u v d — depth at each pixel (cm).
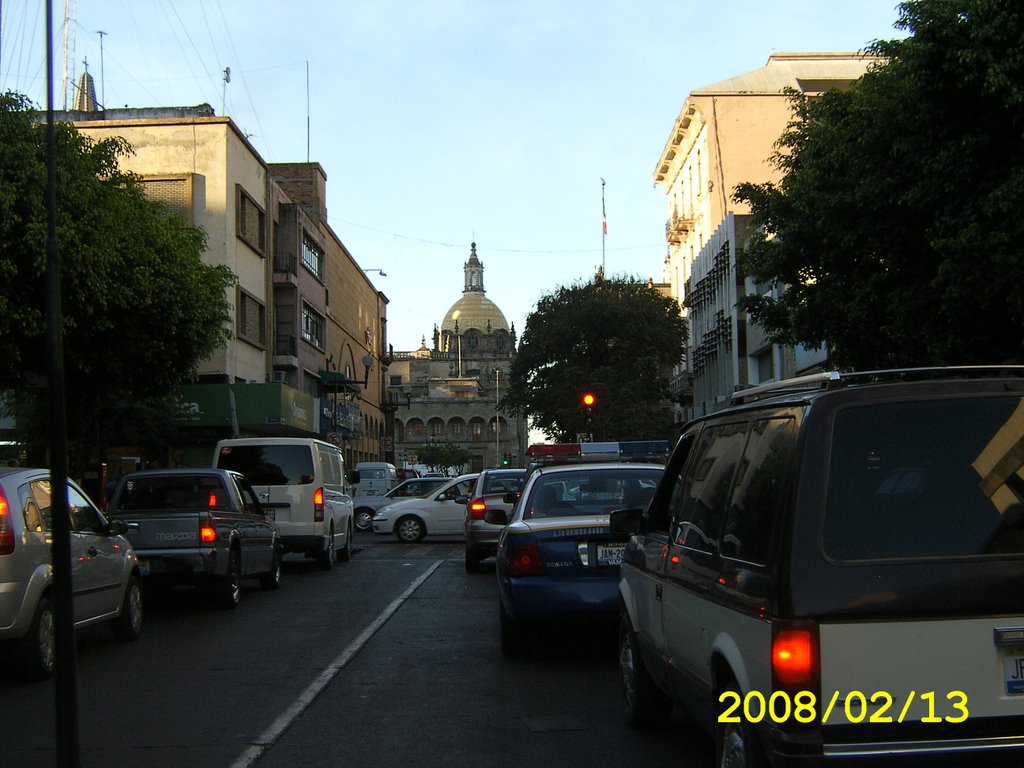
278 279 4316
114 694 830
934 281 1259
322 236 5062
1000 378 435
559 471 1033
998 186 1212
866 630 391
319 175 5288
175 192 3591
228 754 648
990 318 1280
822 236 1623
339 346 5625
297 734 699
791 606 393
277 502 1855
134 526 1118
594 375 4700
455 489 2688
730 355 4269
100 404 2381
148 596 1497
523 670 921
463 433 12675
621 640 746
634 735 690
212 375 3600
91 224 1661
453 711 764
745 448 495
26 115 1612
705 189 4988
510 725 720
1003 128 1223
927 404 427
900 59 1373
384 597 1466
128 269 1812
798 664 389
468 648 1034
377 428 7162
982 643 394
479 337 15312
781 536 409
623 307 4834
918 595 392
